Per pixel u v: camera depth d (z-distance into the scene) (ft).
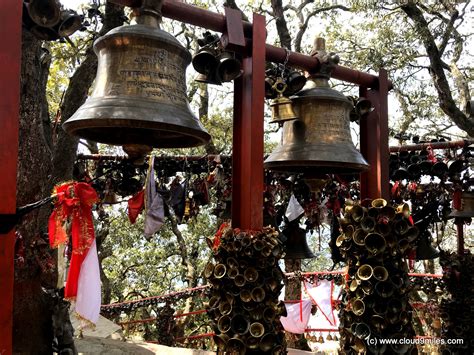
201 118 50.55
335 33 43.52
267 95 13.04
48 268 12.92
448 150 21.09
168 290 64.39
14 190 7.71
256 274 10.54
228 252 10.78
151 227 18.52
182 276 63.77
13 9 7.83
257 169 11.27
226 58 11.14
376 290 12.35
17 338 12.73
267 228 11.18
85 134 10.07
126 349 20.79
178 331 33.22
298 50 44.29
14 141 7.73
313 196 20.24
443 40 36.60
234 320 10.50
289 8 47.11
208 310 10.94
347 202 13.30
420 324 34.83
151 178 18.81
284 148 12.86
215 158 23.45
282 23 38.34
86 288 10.66
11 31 7.79
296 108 12.89
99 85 9.50
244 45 11.34
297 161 12.31
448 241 65.87
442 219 22.91
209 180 23.16
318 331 29.14
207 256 62.18
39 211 13.20
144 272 63.82
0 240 7.64
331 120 12.82
